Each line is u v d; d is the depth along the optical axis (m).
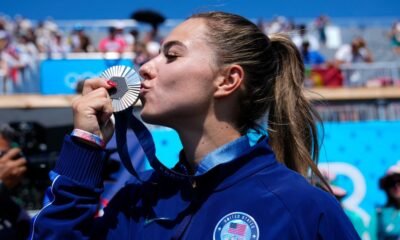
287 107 1.76
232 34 1.64
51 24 12.88
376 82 10.13
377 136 5.75
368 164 5.69
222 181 1.53
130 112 1.64
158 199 1.62
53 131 3.75
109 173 2.69
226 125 1.63
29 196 3.22
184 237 1.48
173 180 1.62
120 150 1.65
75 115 1.62
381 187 4.67
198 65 1.57
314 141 1.84
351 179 5.63
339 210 1.46
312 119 1.84
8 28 13.19
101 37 13.29
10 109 5.46
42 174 2.86
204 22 1.65
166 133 5.03
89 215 1.56
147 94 1.61
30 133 3.70
